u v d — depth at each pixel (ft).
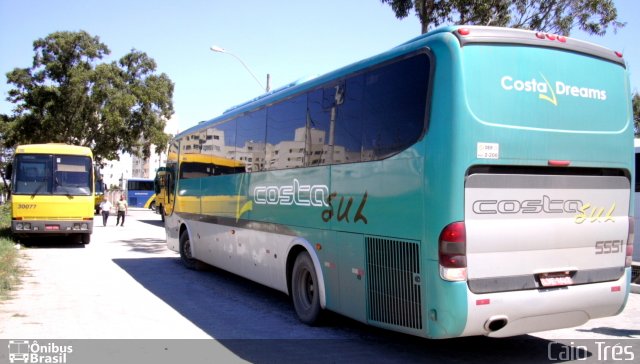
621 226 19.20
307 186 24.18
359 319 20.29
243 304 29.73
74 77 114.83
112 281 37.11
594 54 19.12
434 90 17.06
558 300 17.47
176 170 46.50
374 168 19.52
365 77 20.54
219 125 36.40
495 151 16.62
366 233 19.83
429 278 16.65
